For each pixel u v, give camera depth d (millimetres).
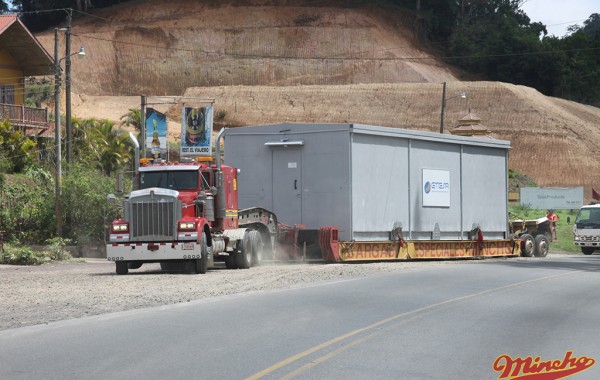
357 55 161375
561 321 17172
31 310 18016
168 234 27469
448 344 14000
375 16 171500
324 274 27578
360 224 33500
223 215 29922
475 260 39531
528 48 171875
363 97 141875
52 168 55094
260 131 34625
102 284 24219
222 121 140000
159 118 62875
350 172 32875
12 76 62094
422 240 36812
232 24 163250
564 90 171875
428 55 170750
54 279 26109
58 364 11891
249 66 158625
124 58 154250
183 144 63750
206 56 158625
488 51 174000
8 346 13375
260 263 31953
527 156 136250
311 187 33594
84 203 42281
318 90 142875
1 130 51969
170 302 19578
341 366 11914
